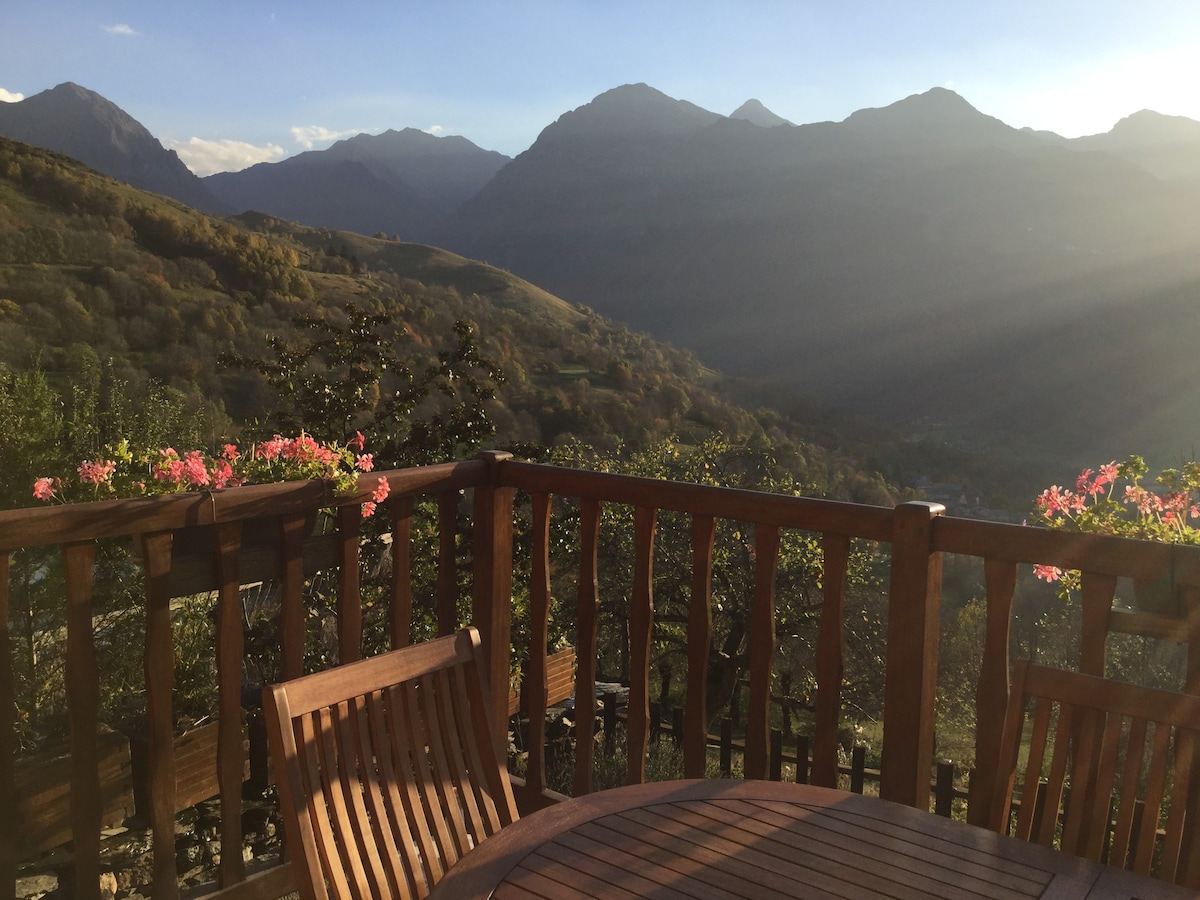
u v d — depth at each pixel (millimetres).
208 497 2131
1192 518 2047
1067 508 2115
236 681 2256
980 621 14336
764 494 2289
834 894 1171
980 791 1989
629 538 12781
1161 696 1302
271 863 2459
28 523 1827
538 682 2902
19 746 2492
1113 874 1221
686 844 1301
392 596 2701
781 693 13234
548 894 1163
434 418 7504
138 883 2740
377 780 1407
